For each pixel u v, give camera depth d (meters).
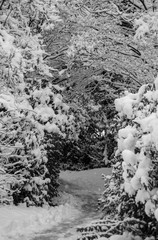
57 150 12.52
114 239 5.63
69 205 11.82
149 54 12.26
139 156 5.34
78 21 12.11
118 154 6.53
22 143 10.41
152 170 5.16
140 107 6.43
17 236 7.60
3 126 8.75
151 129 5.28
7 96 7.98
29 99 11.77
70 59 12.12
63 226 8.85
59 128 12.22
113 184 7.61
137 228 5.80
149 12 12.09
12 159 10.51
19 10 9.93
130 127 6.20
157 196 5.04
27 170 10.67
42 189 11.09
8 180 9.23
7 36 8.19
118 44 12.42
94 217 10.26
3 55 7.68
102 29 12.14
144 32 11.49
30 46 9.51
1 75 8.04
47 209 10.53
